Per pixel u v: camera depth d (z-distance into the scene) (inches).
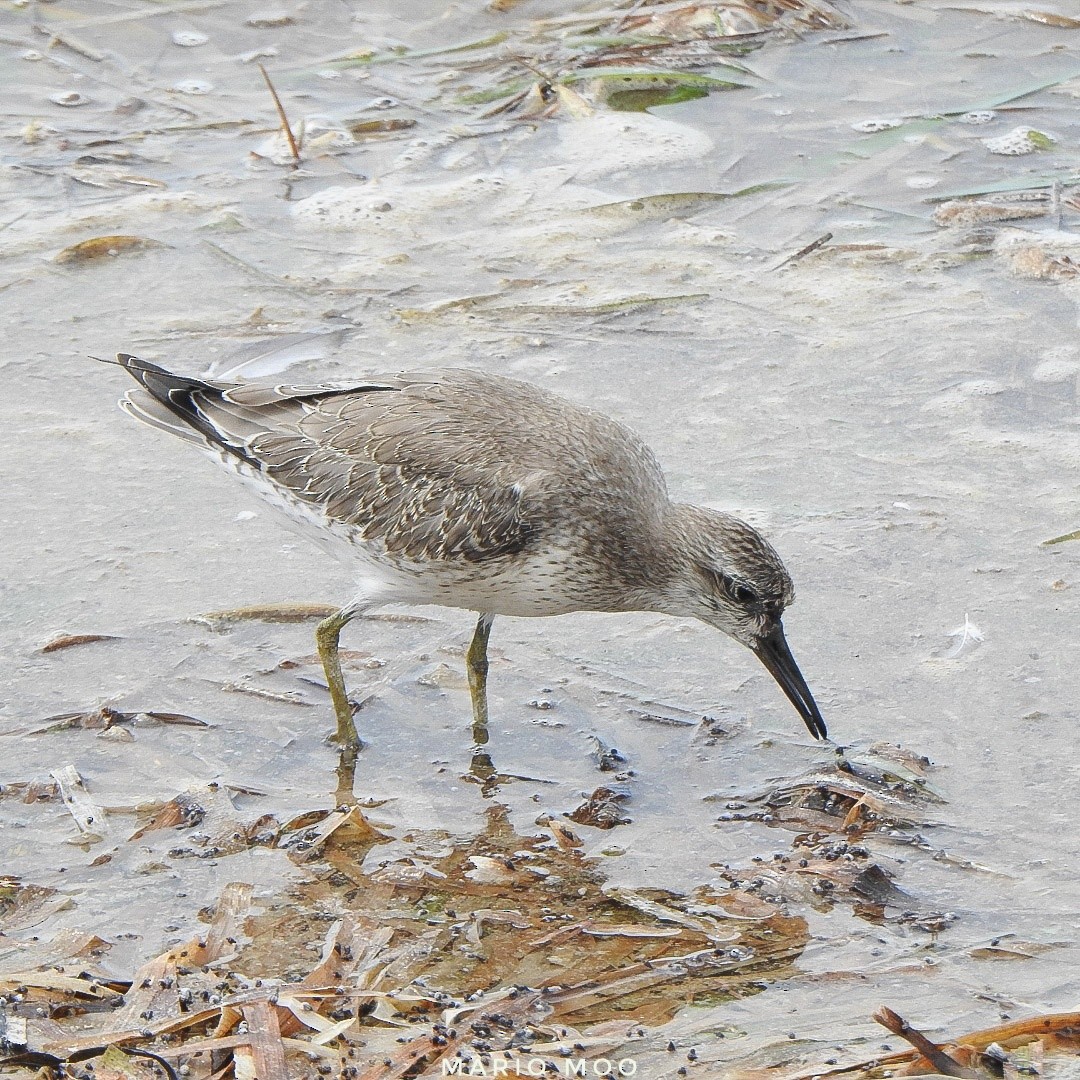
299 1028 408.5
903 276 786.2
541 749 532.4
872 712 536.4
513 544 522.3
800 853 478.0
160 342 741.9
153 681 556.7
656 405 699.4
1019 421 677.9
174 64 994.7
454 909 461.7
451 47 998.4
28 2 1030.4
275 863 480.4
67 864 478.3
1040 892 457.1
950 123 907.4
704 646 579.8
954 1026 409.7
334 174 885.8
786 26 994.7
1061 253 784.9
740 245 820.0
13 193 866.1
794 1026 411.8
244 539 630.5
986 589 586.6
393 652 583.2
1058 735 518.9
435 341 743.7
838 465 658.2
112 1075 390.6
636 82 950.4
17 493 650.2
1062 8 1009.5
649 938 448.1
